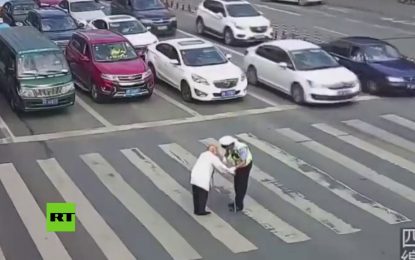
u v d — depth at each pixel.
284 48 19.77
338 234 10.77
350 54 21.00
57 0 32.06
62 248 10.35
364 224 11.14
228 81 18.84
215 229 10.98
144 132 16.31
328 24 32.38
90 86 19.42
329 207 11.87
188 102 19.14
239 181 11.46
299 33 29.50
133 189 12.75
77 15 27.81
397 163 14.20
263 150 14.94
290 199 12.24
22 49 18.03
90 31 21.31
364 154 14.76
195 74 18.86
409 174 13.55
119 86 18.69
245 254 10.08
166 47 20.78
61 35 23.78
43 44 18.62
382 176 13.42
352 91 18.73
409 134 16.28
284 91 19.53
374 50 20.81
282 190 12.66
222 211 11.73
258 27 27.14
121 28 24.33
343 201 12.13
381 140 15.78
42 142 15.61
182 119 17.42
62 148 15.16
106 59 19.45
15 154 14.77
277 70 19.69
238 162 11.30
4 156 14.63
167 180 13.21
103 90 18.72
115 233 10.86
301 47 19.81
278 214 11.58
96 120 17.39
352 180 13.19
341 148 15.15
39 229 11.02
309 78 18.50
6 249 10.32
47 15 24.67
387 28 31.38
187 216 11.52
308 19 34.09
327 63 19.41
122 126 16.81
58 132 16.39
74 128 16.70
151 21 28.52
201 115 17.80
